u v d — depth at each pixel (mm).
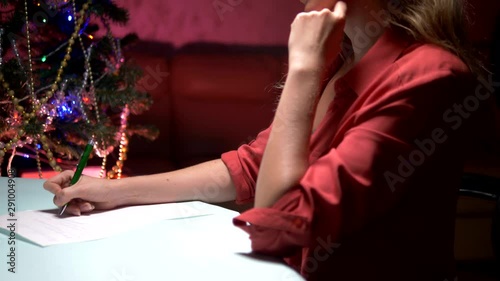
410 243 975
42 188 1396
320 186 898
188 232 1057
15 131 1983
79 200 1170
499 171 3025
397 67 971
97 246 978
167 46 3662
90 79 2162
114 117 2445
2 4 2076
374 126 920
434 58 958
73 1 2096
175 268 884
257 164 1287
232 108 3455
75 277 842
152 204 1244
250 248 981
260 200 949
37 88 2082
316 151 1096
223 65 3469
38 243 978
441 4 1005
